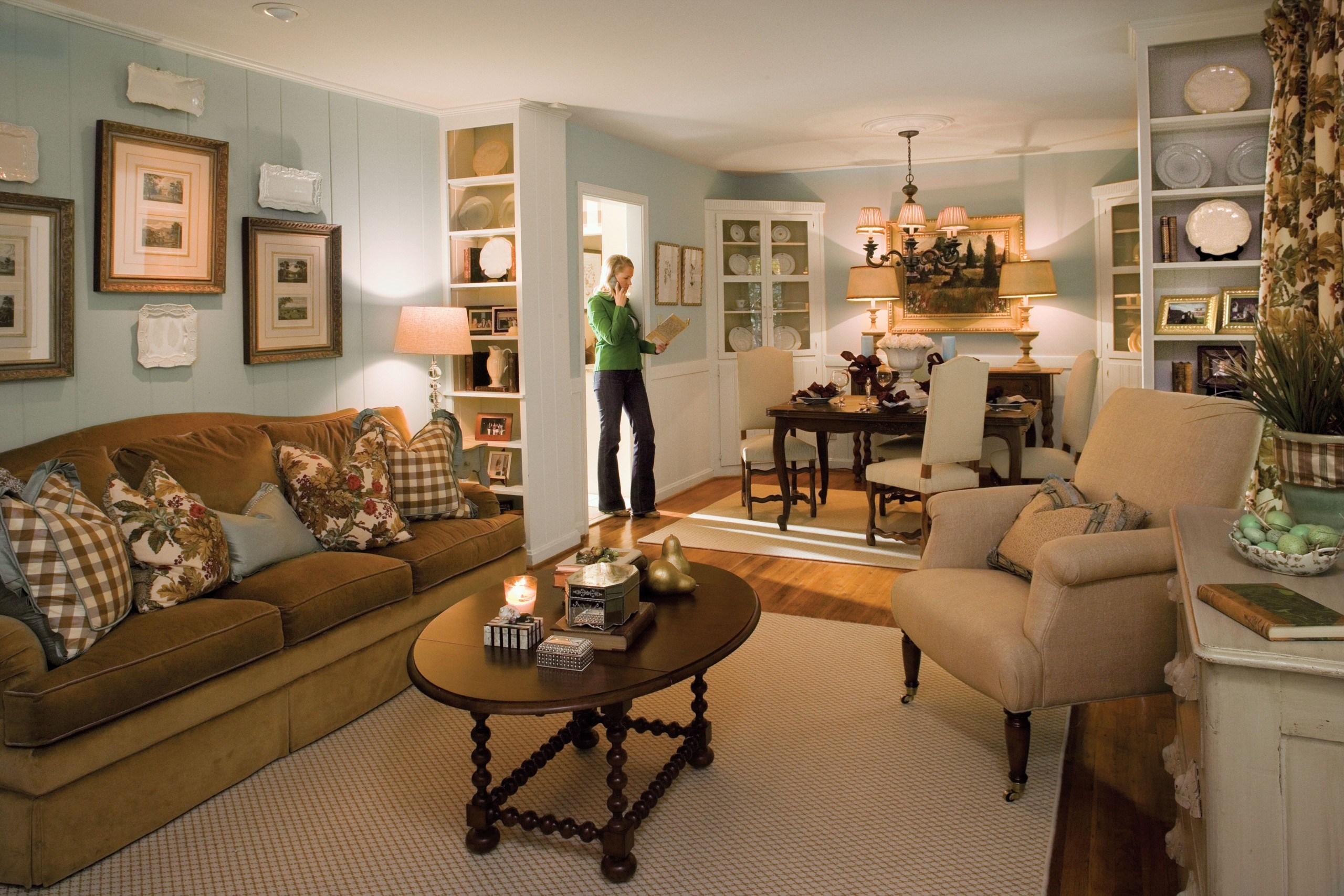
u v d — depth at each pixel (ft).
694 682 8.80
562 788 8.48
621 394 19.20
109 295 10.89
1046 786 8.34
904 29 12.21
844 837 7.57
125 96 11.02
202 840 7.69
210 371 12.16
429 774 8.82
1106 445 9.64
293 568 9.86
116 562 8.16
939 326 23.84
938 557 9.86
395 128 15.12
